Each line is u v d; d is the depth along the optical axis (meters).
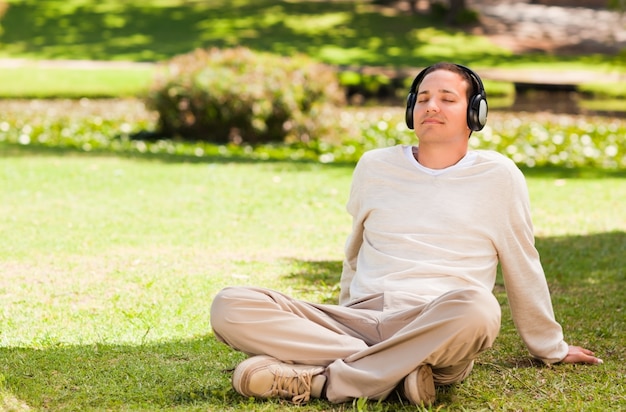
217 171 15.16
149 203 12.31
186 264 9.05
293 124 20.86
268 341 5.07
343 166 16.44
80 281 8.28
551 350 5.84
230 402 5.14
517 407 5.16
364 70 35.44
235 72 21.42
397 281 5.29
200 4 51.50
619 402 5.25
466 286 5.27
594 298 8.07
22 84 31.58
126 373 5.69
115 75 33.41
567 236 10.95
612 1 35.53
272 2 52.69
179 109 20.98
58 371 5.73
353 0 55.16
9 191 12.79
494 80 34.25
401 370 4.88
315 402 5.09
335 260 9.52
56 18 46.88
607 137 21.83
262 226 11.12
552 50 44.94
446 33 47.12
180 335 6.66
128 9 49.38
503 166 5.44
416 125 5.48
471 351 4.87
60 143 19.69
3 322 6.93
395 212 5.44
